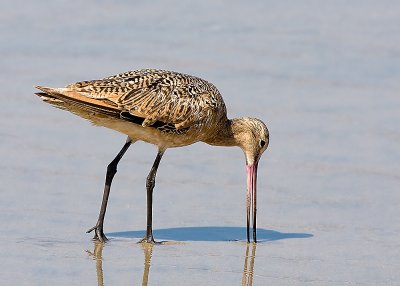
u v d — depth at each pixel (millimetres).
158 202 14828
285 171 16375
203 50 22812
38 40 23078
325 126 18469
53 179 15406
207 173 16297
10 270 11539
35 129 17906
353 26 24609
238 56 22438
